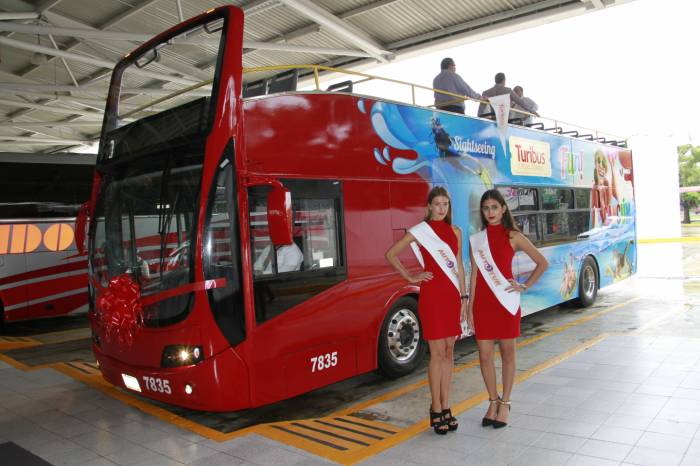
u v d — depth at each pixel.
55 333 11.00
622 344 6.93
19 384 6.67
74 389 6.36
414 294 6.51
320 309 5.34
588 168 10.60
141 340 4.96
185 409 5.70
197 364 4.57
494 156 7.96
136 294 4.92
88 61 15.24
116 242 5.38
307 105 5.42
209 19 5.14
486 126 7.86
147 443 4.56
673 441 3.92
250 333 4.71
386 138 6.25
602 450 3.84
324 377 5.37
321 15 12.62
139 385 5.05
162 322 4.77
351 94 5.89
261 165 4.93
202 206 4.60
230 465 3.99
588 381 5.46
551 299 9.12
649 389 5.10
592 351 6.66
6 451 4.51
